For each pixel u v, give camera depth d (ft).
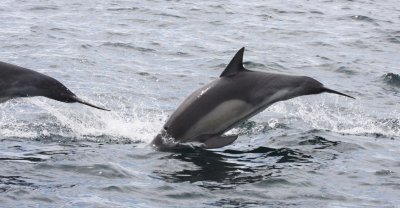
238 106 139.03
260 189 112.47
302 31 282.56
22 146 132.77
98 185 111.45
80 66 211.61
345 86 201.36
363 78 212.02
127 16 297.33
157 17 297.94
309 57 238.07
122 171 118.93
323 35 276.21
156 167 123.03
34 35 249.96
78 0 328.90
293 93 138.41
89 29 266.77
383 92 196.44
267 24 295.07
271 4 346.74
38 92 131.64
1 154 126.00
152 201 106.01
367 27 295.07
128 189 110.42
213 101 139.95
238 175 119.34
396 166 127.65
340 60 233.76
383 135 151.53
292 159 129.80
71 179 113.60
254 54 239.50
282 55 239.71
